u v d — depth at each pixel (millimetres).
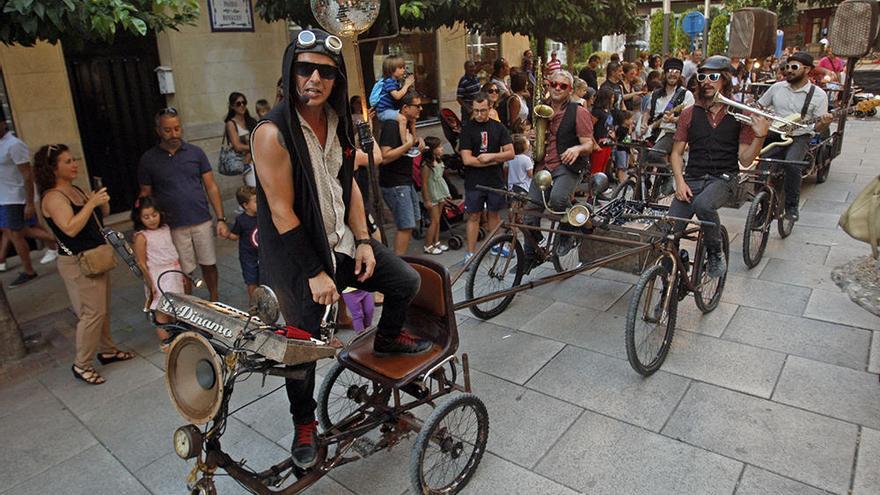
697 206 4254
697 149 4344
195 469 2270
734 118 4227
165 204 4738
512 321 4723
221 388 2023
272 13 6699
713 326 4449
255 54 8742
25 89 6738
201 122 8320
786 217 6344
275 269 2498
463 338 4492
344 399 3641
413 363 2807
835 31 7930
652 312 3896
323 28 3879
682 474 2977
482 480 3008
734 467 3000
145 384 4078
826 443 3135
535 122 4836
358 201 2715
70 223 3752
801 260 5633
